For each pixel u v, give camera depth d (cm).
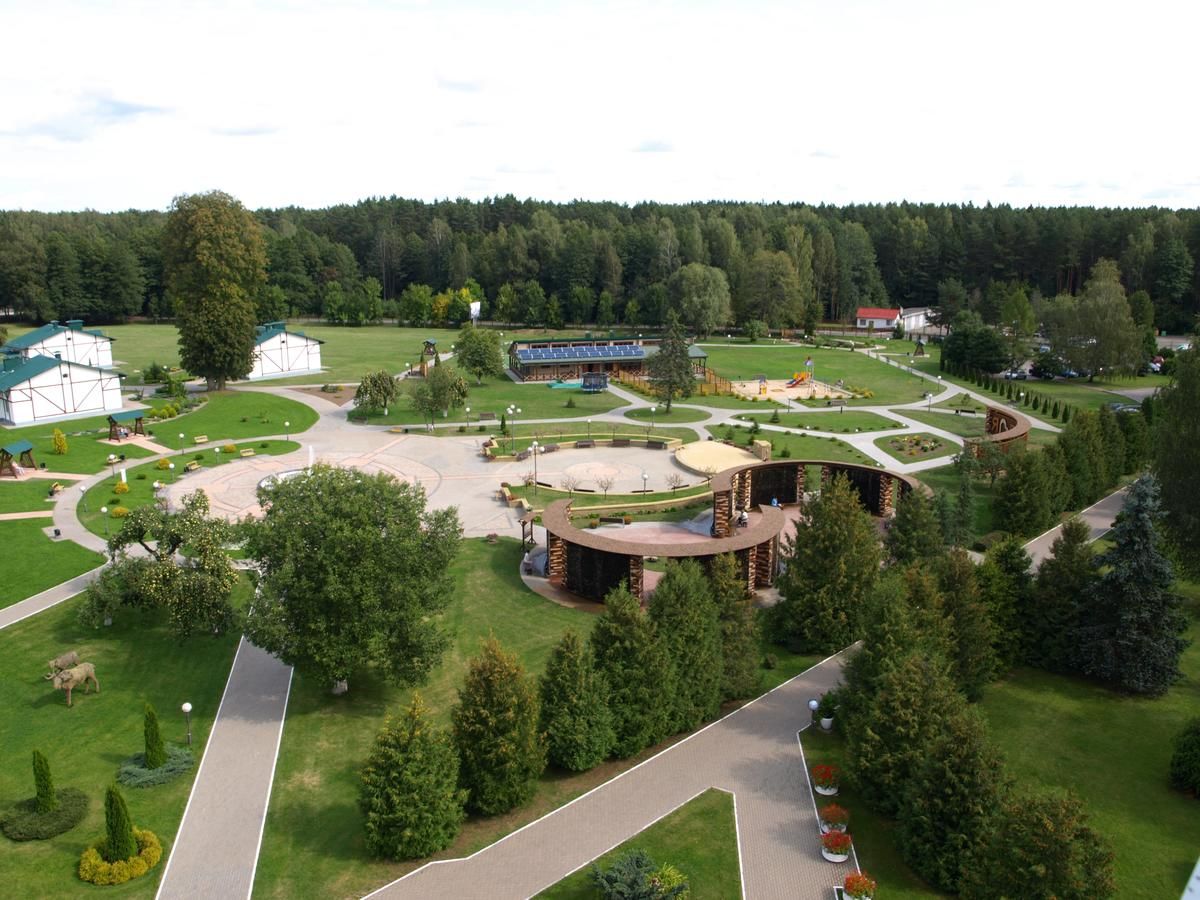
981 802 3195
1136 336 13788
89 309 19912
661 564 6581
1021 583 5088
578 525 7344
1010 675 4981
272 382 13438
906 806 3450
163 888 3222
